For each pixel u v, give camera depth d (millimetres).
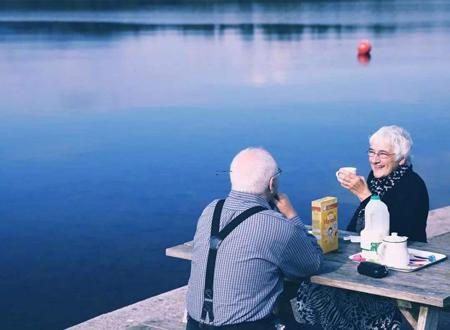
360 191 4609
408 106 21312
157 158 14984
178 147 16125
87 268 8594
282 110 21203
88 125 19594
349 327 4156
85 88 27938
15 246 9523
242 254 3625
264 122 19234
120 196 11969
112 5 123188
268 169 3748
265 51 41312
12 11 102750
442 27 57281
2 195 12242
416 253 4133
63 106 23422
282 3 121000
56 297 7762
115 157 15195
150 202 11523
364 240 4180
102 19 79312
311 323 4238
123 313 5852
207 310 3648
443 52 38281
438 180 12609
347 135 17125
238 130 18141
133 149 16016
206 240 3719
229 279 3619
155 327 4738
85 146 16516
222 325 3613
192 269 3768
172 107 22359
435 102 21875
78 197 11984
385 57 36500
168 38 52688
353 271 3904
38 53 43812
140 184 12766
